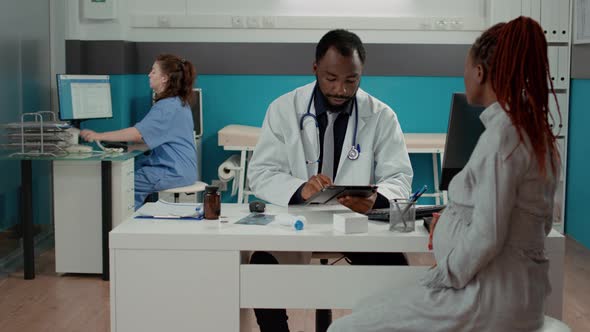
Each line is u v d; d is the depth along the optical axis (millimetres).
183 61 5020
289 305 2363
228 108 6066
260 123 6074
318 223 2498
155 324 2377
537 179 1876
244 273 2352
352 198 2547
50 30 5730
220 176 5633
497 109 1911
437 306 1948
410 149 5453
